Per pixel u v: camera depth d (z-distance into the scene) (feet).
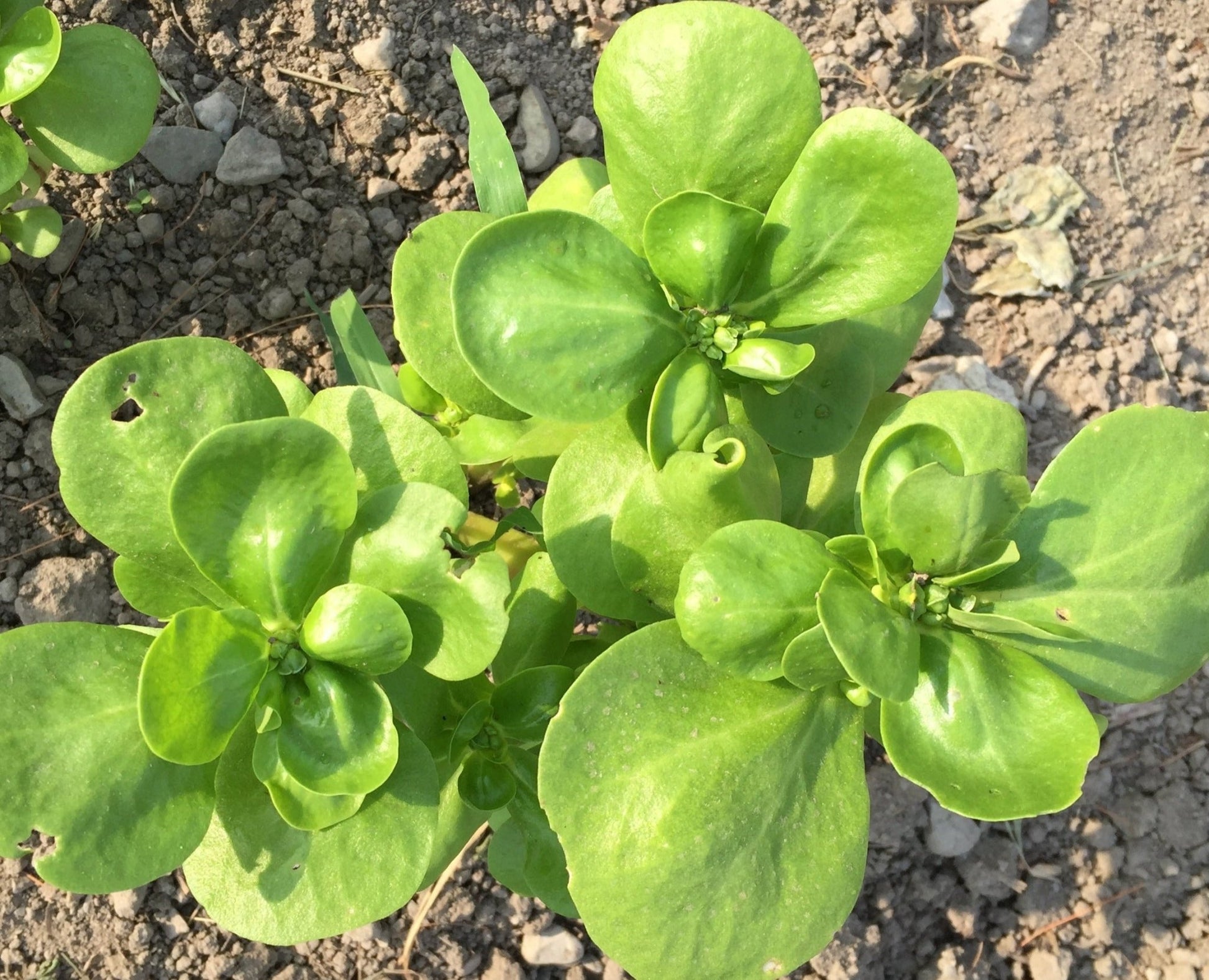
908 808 0.89
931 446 0.52
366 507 0.52
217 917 0.53
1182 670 0.57
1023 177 0.98
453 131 0.91
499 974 0.85
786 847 0.54
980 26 1.00
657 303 0.55
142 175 0.86
